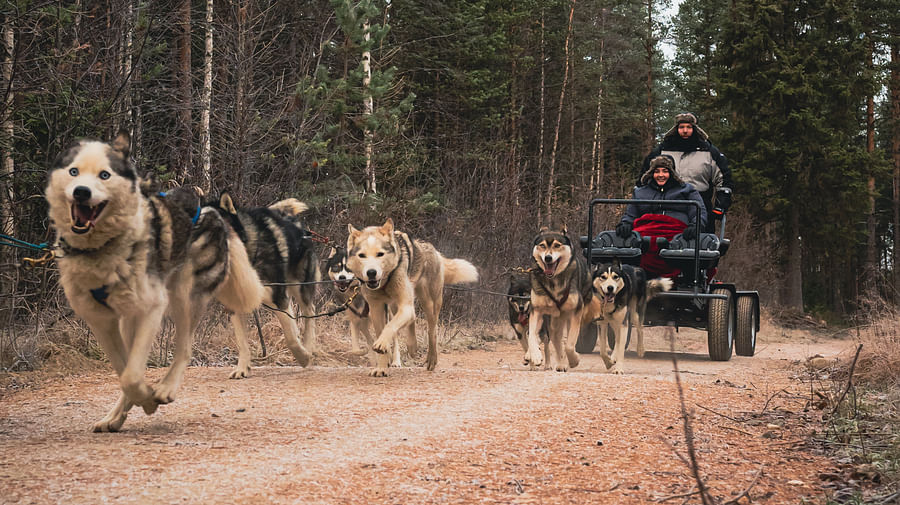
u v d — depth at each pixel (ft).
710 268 37.81
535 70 106.93
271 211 27.30
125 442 15.31
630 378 25.91
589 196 74.13
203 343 32.01
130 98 39.34
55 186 14.52
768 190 93.35
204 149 42.52
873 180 113.91
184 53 48.01
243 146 41.37
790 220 94.84
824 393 23.43
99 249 14.88
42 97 33.96
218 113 45.21
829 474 14.01
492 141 81.82
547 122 108.99
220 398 21.01
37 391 22.97
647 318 38.37
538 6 98.48
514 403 20.42
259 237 25.52
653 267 36.83
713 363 35.70
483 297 50.85
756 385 26.58
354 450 14.90
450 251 50.90
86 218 14.47
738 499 12.20
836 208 93.40
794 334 70.69
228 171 41.19
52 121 34.40
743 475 13.92
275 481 12.53
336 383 23.80
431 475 13.28
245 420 17.88
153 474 12.76
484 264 52.24
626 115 123.24
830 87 92.79
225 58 46.83
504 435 16.56
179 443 15.26
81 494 11.50
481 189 57.52
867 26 109.09
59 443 15.15
